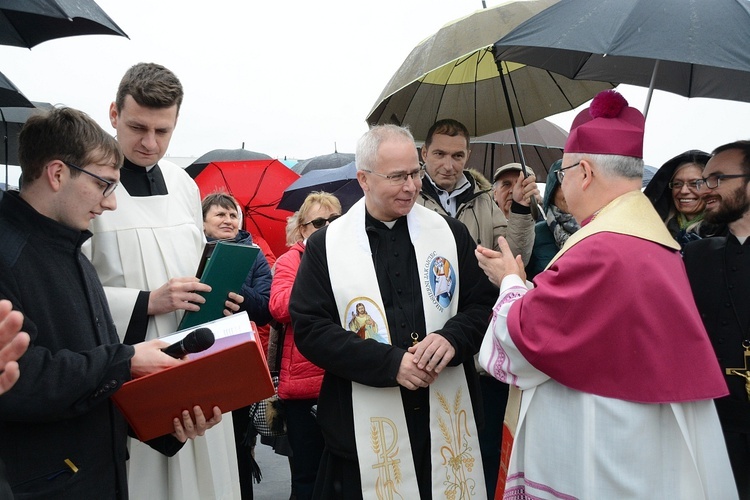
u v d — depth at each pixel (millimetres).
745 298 2859
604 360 2299
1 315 1547
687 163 3629
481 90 4352
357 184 6773
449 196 4047
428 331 2826
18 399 2012
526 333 2408
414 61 3512
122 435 2457
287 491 5340
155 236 2957
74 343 2238
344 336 2699
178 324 2926
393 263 2889
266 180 7445
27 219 2201
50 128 2213
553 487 2445
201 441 2975
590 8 2705
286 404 4133
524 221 3637
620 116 2521
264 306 4160
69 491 2205
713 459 2352
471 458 2836
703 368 2277
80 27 2963
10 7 2404
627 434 2273
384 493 2711
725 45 2439
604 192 2490
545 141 6211
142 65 2887
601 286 2287
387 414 2752
